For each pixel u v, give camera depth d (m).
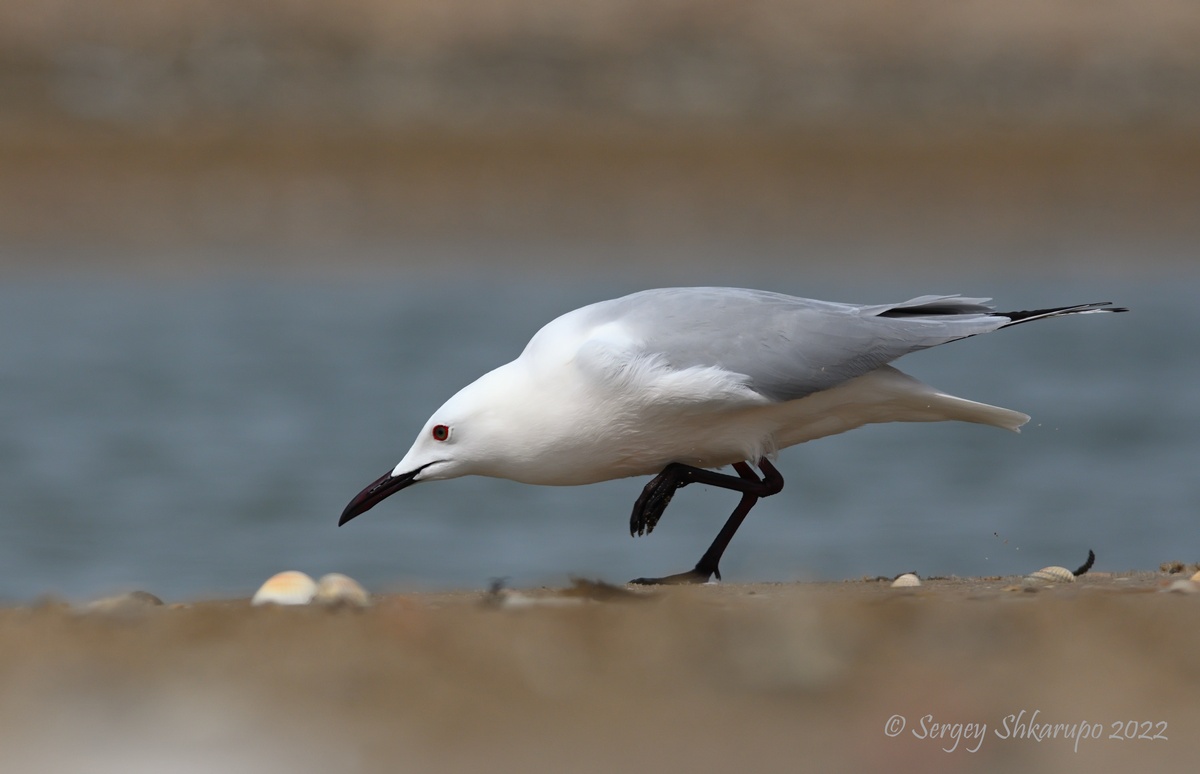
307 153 32.69
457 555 13.27
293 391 19.69
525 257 28.80
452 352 21.94
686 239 29.83
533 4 40.66
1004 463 17.00
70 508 14.68
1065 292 26.19
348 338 22.83
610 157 33.47
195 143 32.78
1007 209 31.98
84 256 28.34
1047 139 35.47
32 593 12.04
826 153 34.19
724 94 37.53
